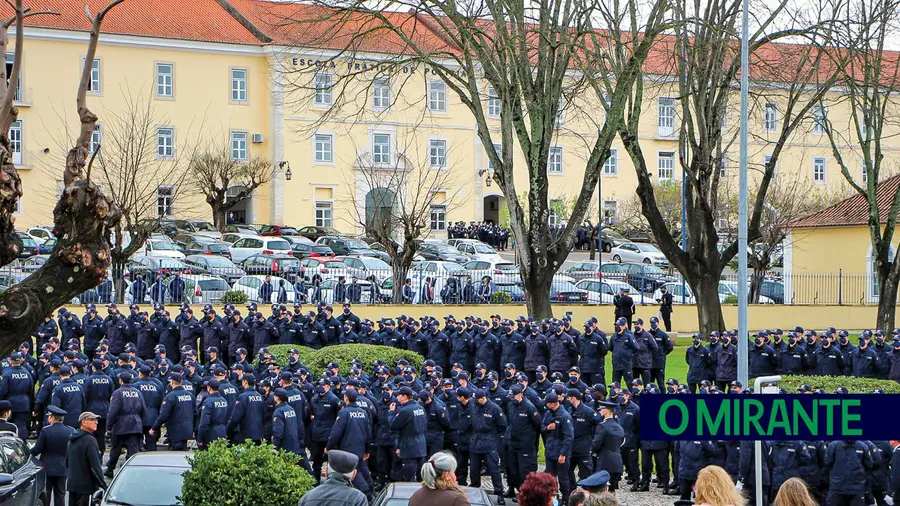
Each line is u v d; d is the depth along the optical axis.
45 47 62.00
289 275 37.91
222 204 65.12
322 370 23.97
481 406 18.09
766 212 55.88
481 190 71.25
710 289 36.25
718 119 35.31
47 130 61.81
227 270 43.16
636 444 18.81
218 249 54.97
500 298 39.03
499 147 71.19
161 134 65.19
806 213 61.84
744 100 21.36
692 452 17.47
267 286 36.62
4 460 12.80
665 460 18.69
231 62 66.81
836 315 42.62
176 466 13.61
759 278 44.91
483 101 70.44
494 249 64.00
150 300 34.66
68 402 19.61
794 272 49.41
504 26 31.06
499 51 31.80
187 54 65.75
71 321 28.88
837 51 35.28
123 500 12.94
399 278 38.88
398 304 36.75
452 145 70.44
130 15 65.19
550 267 32.75
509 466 18.39
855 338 39.94
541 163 32.38
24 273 35.88
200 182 64.50
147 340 28.78
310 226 66.19
